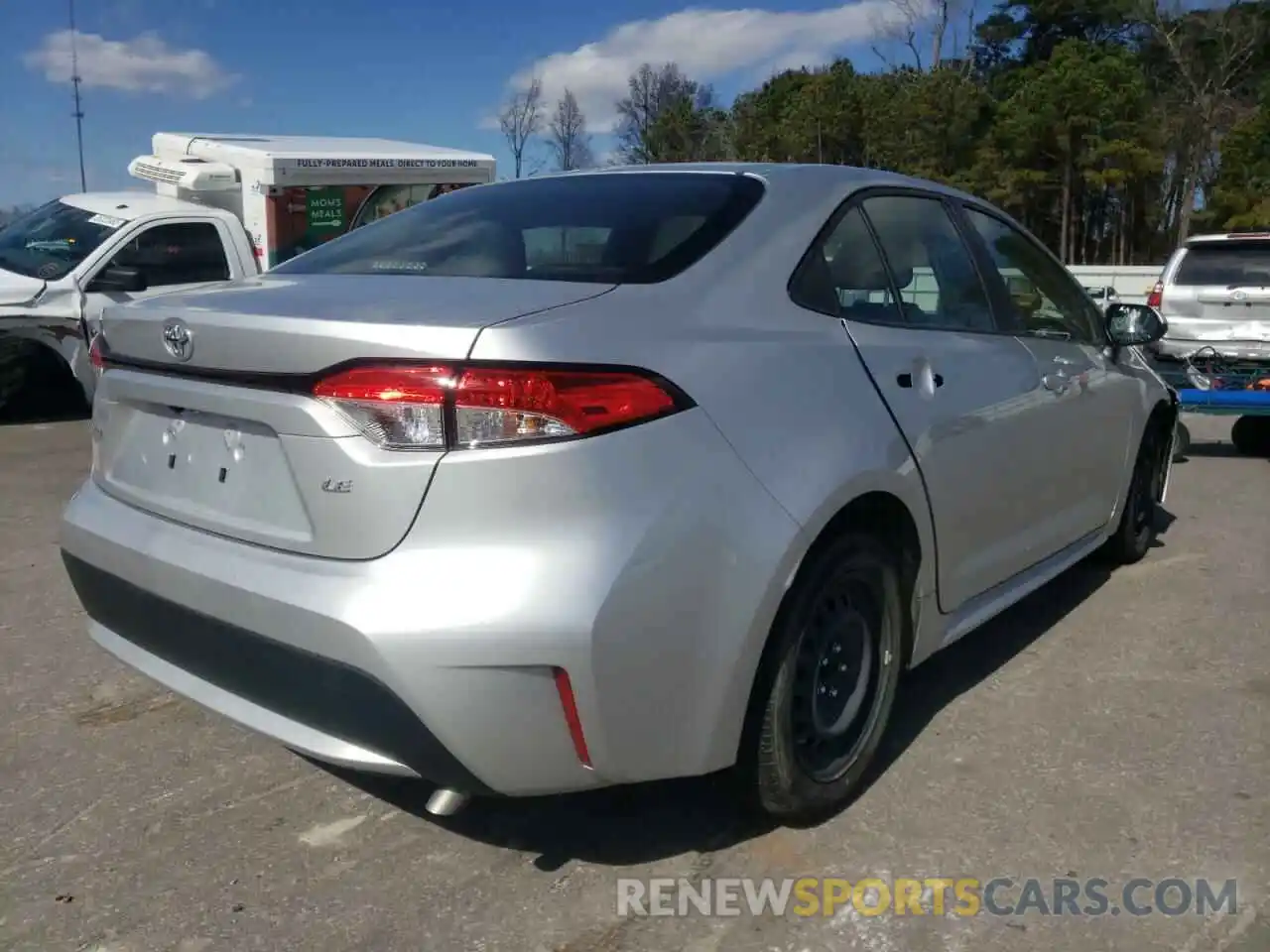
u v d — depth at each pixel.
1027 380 3.96
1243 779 3.42
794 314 3.08
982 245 4.12
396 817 3.22
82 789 3.37
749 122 49.66
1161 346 9.09
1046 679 4.20
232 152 11.31
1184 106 44.03
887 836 3.11
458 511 2.40
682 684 2.59
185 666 2.87
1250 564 5.68
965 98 43.97
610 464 2.47
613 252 3.04
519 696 2.41
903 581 3.34
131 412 3.11
